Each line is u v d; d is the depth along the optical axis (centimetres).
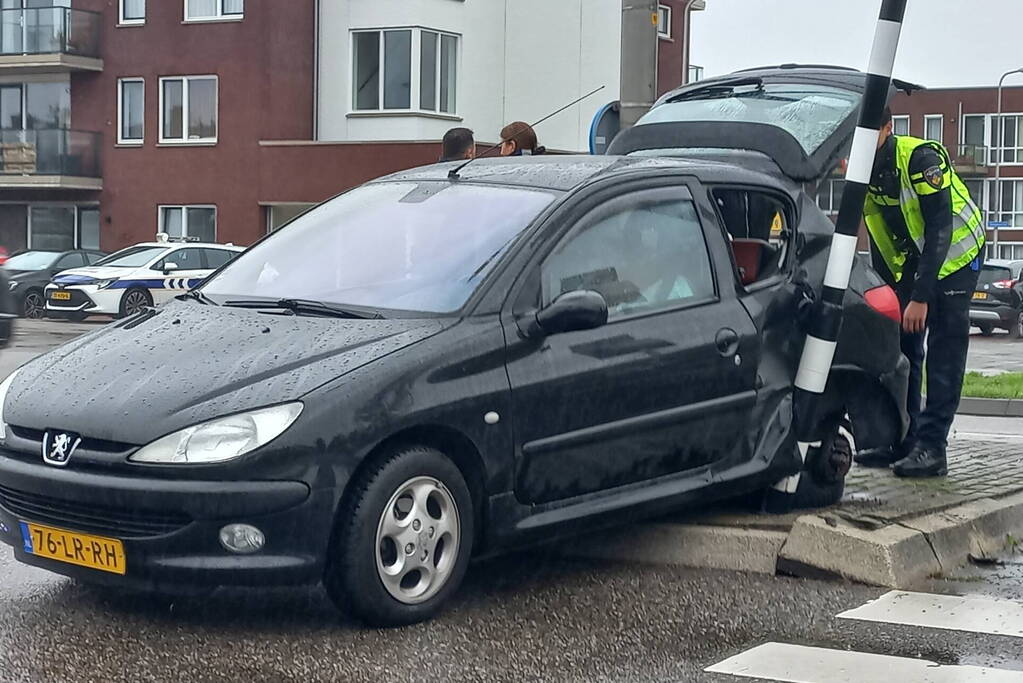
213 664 485
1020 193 6906
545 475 555
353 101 3309
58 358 565
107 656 493
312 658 491
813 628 538
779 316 647
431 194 631
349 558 504
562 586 595
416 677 473
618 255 596
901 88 752
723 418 618
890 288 705
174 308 602
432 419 517
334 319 552
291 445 489
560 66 3603
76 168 3531
